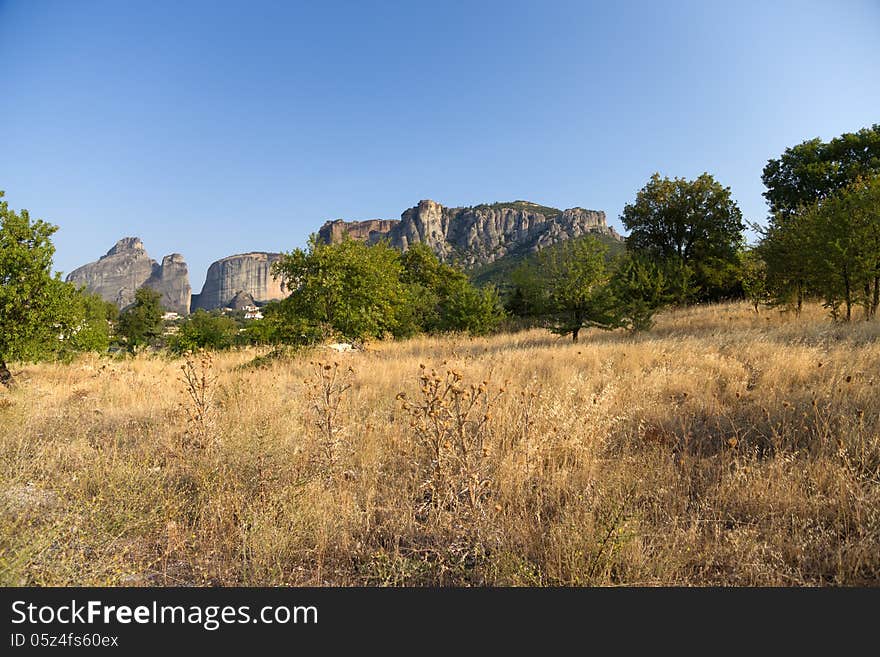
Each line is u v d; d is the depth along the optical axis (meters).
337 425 5.29
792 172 36.91
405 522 3.87
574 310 17.52
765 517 3.71
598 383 7.67
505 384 6.50
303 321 17.00
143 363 14.56
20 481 4.53
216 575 3.31
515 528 3.70
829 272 15.77
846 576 3.08
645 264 24.61
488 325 24.47
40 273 11.61
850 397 5.85
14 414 6.22
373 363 11.59
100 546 3.43
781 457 4.40
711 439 5.38
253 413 6.30
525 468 4.40
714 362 8.59
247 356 15.42
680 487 4.24
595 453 4.77
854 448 4.43
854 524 3.53
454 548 3.56
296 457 4.93
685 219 36.91
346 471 4.68
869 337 10.46
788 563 3.26
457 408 4.31
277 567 3.30
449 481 4.04
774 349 9.39
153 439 5.90
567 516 3.51
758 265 21.33
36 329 11.59
